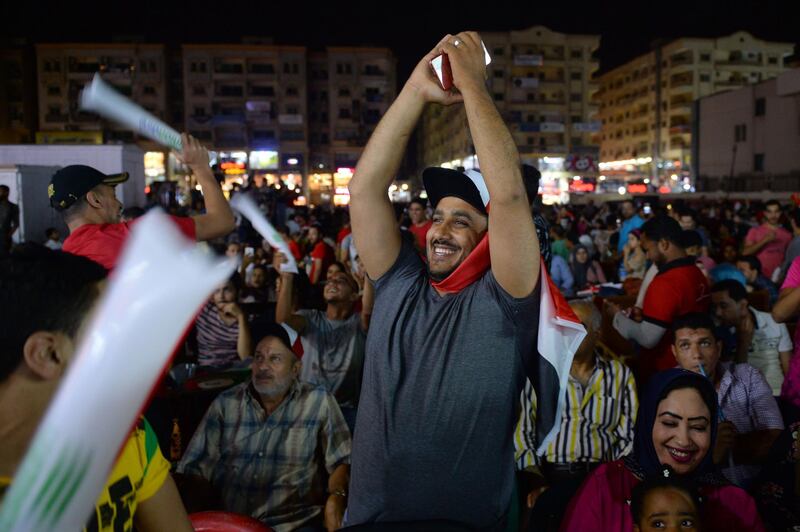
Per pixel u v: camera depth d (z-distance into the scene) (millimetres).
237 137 75625
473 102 1542
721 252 8547
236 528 2139
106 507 1111
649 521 2195
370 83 79125
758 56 76062
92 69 70188
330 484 3061
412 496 1674
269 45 76500
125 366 487
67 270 881
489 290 1662
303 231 13516
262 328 3221
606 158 94125
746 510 2463
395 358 1721
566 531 2553
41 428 497
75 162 17953
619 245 10320
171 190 19547
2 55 67562
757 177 43312
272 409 3211
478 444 1649
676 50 76250
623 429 3389
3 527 497
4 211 10789
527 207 1537
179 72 75688
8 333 838
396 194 65562
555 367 1603
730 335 4344
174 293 486
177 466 3312
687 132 73875
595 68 79250
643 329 4031
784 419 3570
